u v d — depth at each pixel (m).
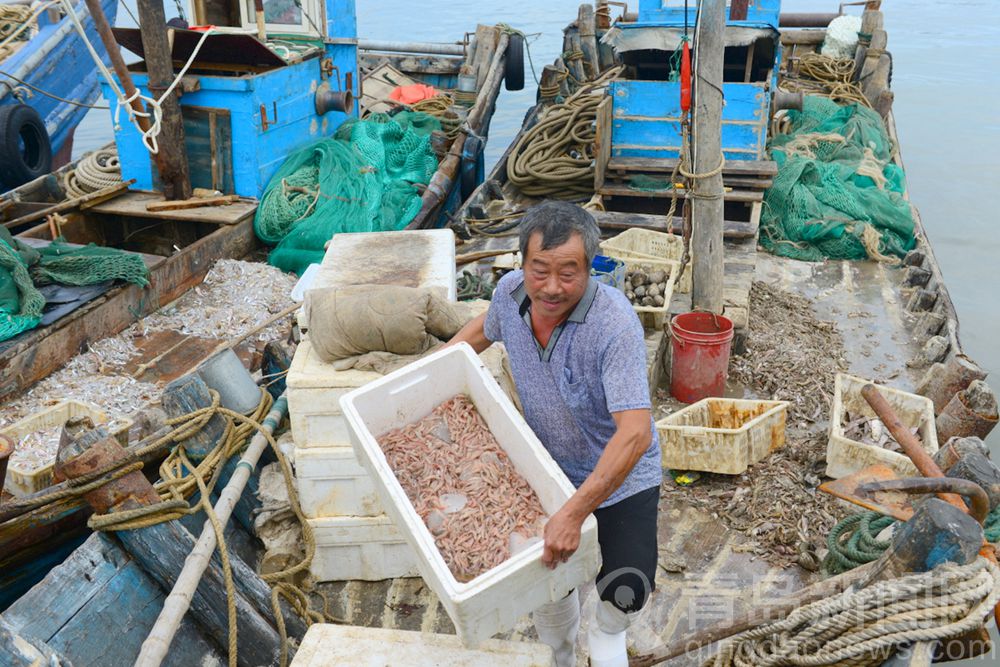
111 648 3.18
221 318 6.70
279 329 6.58
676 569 4.17
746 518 4.52
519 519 2.66
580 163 9.20
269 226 7.98
